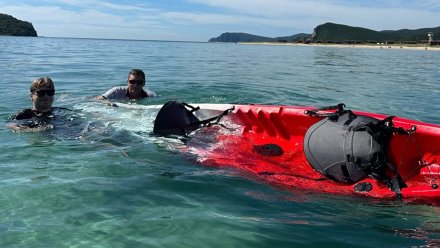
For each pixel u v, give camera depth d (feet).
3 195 9.80
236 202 9.84
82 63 49.83
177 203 9.68
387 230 8.64
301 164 12.94
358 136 10.88
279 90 29.84
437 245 8.04
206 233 8.28
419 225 8.90
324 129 11.66
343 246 7.97
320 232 8.46
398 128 11.07
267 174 11.70
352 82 36.65
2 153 13.12
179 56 75.66
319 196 10.34
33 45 107.04
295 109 14.65
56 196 9.84
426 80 39.58
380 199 10.12
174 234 8.20
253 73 43.21
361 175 10.66
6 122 16.81
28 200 9.57
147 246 7.73
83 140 14.71
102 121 17.28
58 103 21.95
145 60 59.88
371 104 24.72
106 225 8.50
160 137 14.97
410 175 11.41
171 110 15.57
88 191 10.20
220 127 15.62
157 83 32.07
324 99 26.37
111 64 49.85
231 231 8.39
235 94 27.12
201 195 10.18
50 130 15.87
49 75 35.63
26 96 23.90
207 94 26.86
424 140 11.46
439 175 11.08
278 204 9.81
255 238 8.15
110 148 13.85
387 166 10.69
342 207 9.75
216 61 63.62
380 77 42.11
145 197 9.96
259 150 14.05
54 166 11.99
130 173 11.58
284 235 8.29
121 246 7.72
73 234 8.11
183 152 13.52
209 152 13.58
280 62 66.54
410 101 25.99
